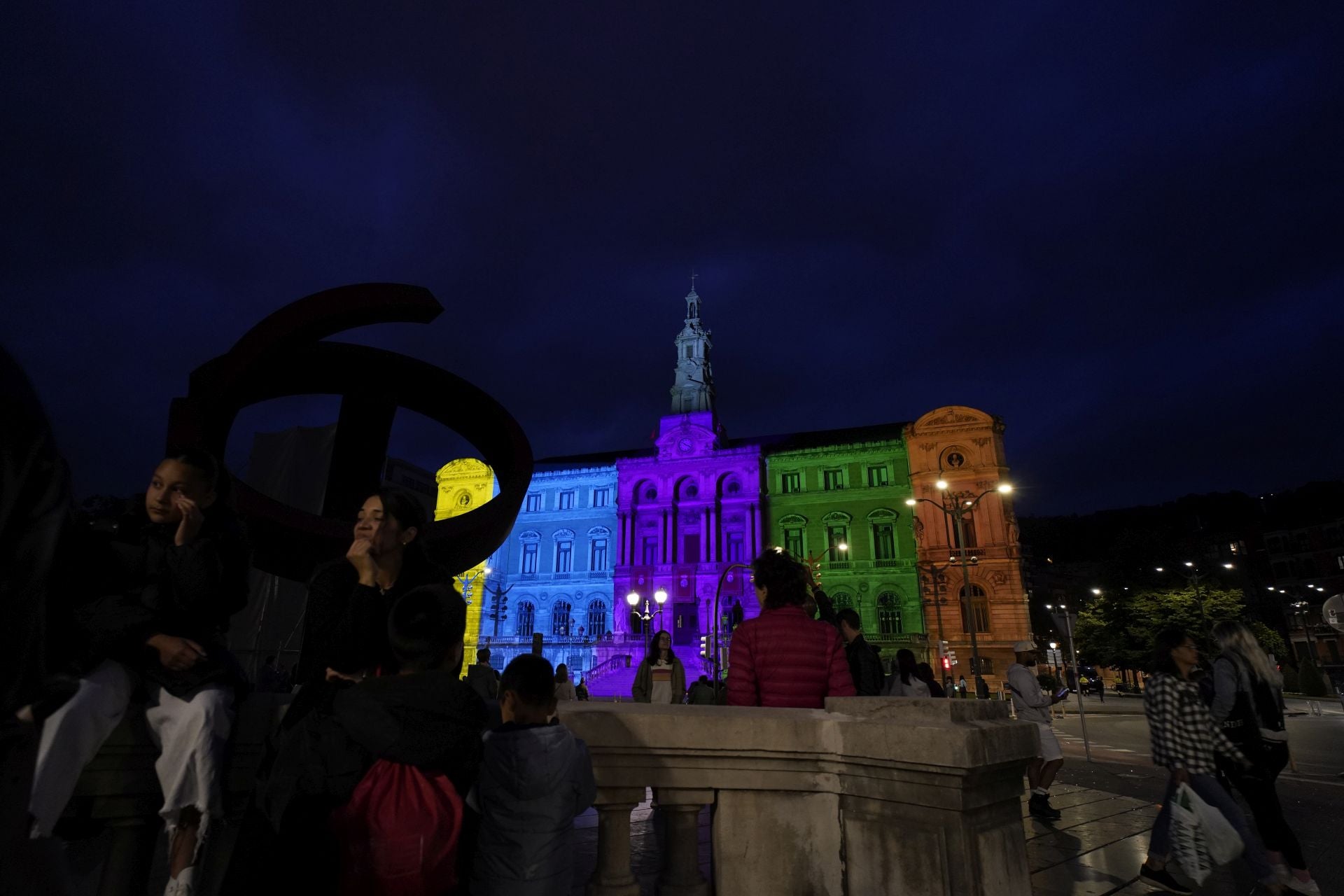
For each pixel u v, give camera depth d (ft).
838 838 9.96
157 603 8.02
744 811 10.10
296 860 6.30
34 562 4.13
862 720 10.03
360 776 6.56
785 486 157.28
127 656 7.93
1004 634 132.46
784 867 9.86
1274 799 15.35
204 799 8.02
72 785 7.19
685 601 151.64
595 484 169.89
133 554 8.14
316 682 7.34
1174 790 14.62
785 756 10.08
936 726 9.10
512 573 168.25
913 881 9.02
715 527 155.63
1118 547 170.30
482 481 170.40
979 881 8.73
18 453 4.07
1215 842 13.74
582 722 10.13
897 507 146.61
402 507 8.25
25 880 4.32
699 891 9.94
